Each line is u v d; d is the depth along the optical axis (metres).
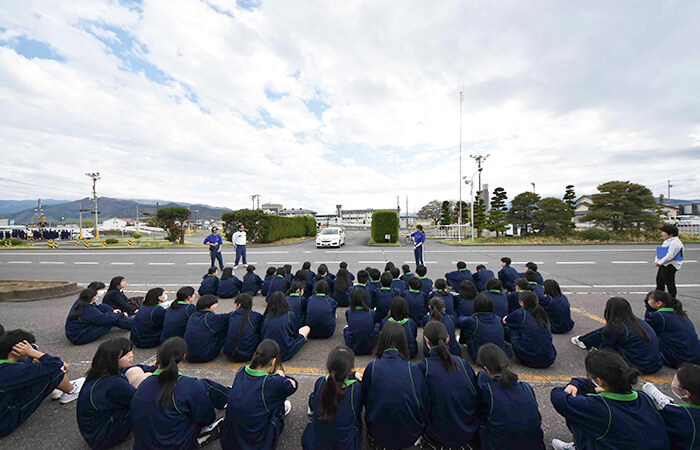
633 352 3.50
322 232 21.88
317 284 4.95
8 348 2.63
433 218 72.56
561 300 5.00
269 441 2.32
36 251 18.98
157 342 4.57
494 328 3.76
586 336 4.11
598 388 2.25
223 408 3.07
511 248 18.42
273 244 22.81
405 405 2.24
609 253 15.27
